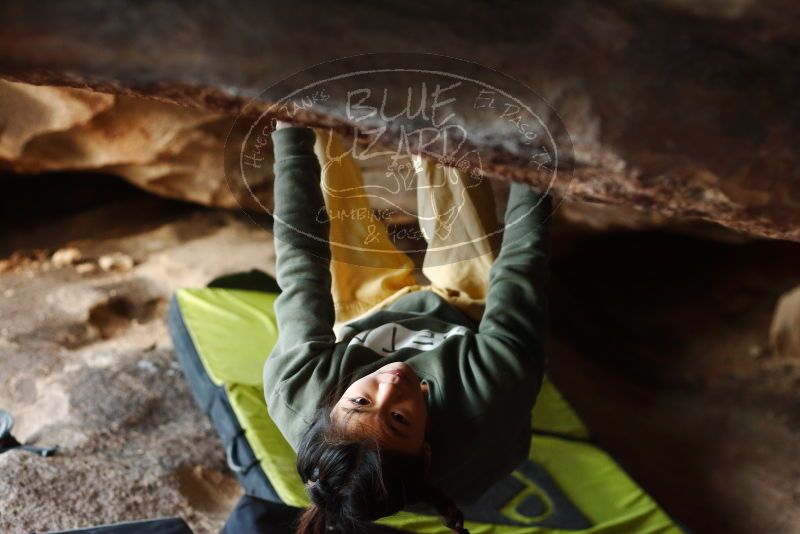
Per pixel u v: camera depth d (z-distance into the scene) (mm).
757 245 4746
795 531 3035
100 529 1926
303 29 992
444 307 1826
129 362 3094
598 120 1044
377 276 1928
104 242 4023
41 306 3391
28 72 1035
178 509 2355
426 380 1603
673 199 1119
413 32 1015
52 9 940
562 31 1030
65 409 2746
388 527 2047
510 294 1681
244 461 2385
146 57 984
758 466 3408
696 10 1022
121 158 3717
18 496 2254
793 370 4066
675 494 3221
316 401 1576
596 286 4707
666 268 4801
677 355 4246
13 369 2959
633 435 3541
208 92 1053
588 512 2459
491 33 1025
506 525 2355
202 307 3074
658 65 1031
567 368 3887
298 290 1664
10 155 3654
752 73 1029
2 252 3867
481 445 1598
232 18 972
